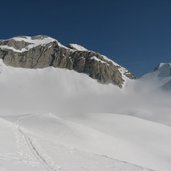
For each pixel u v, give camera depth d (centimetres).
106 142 5988
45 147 3231
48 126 6203
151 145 7669
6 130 3644
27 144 3108
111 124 8950
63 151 3259
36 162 2416
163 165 5650
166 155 6869
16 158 2383
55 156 2895
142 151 6334
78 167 2656
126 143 6625
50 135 5575
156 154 6619
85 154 3381
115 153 5503
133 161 5284
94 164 2934
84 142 5600
